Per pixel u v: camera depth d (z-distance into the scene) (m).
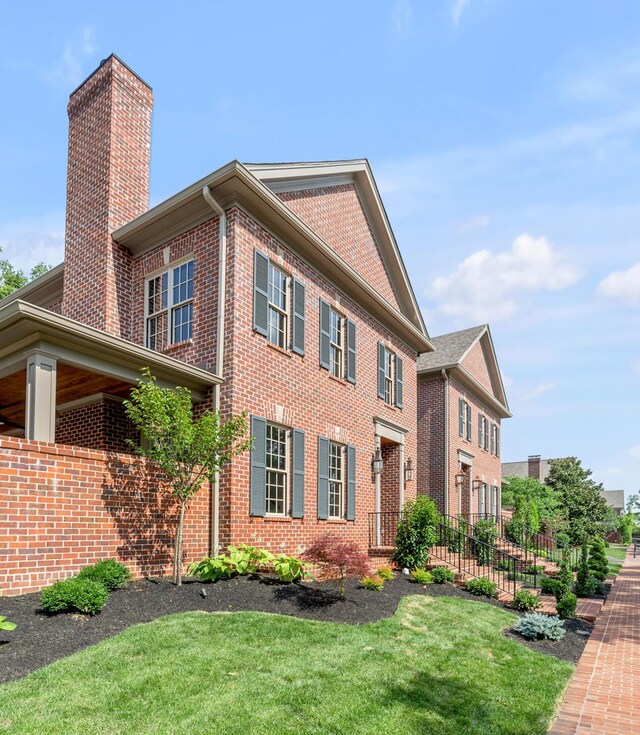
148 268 12.91
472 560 16.22
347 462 14.96
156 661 5.84
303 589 9.70
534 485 40.75
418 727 5.38
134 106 13.99
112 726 4.59
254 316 11.66
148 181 14.10
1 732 4.33
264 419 11.69
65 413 12.90
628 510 93.69
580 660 8.62
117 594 8.06
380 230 18.19
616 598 14.83
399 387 18.78
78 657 5.75
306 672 6.12
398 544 14.07
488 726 5.70
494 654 8.02
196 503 10.46
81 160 14.00
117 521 8.97
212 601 8.33
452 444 23.42
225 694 5.34
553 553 21.66
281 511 12.31
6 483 7.53
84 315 13.12
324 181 15.27
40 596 7.38
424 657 7.33
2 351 9.23
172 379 10.66
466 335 27.66
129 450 12.26
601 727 6.04
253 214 11.98
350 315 15.85
